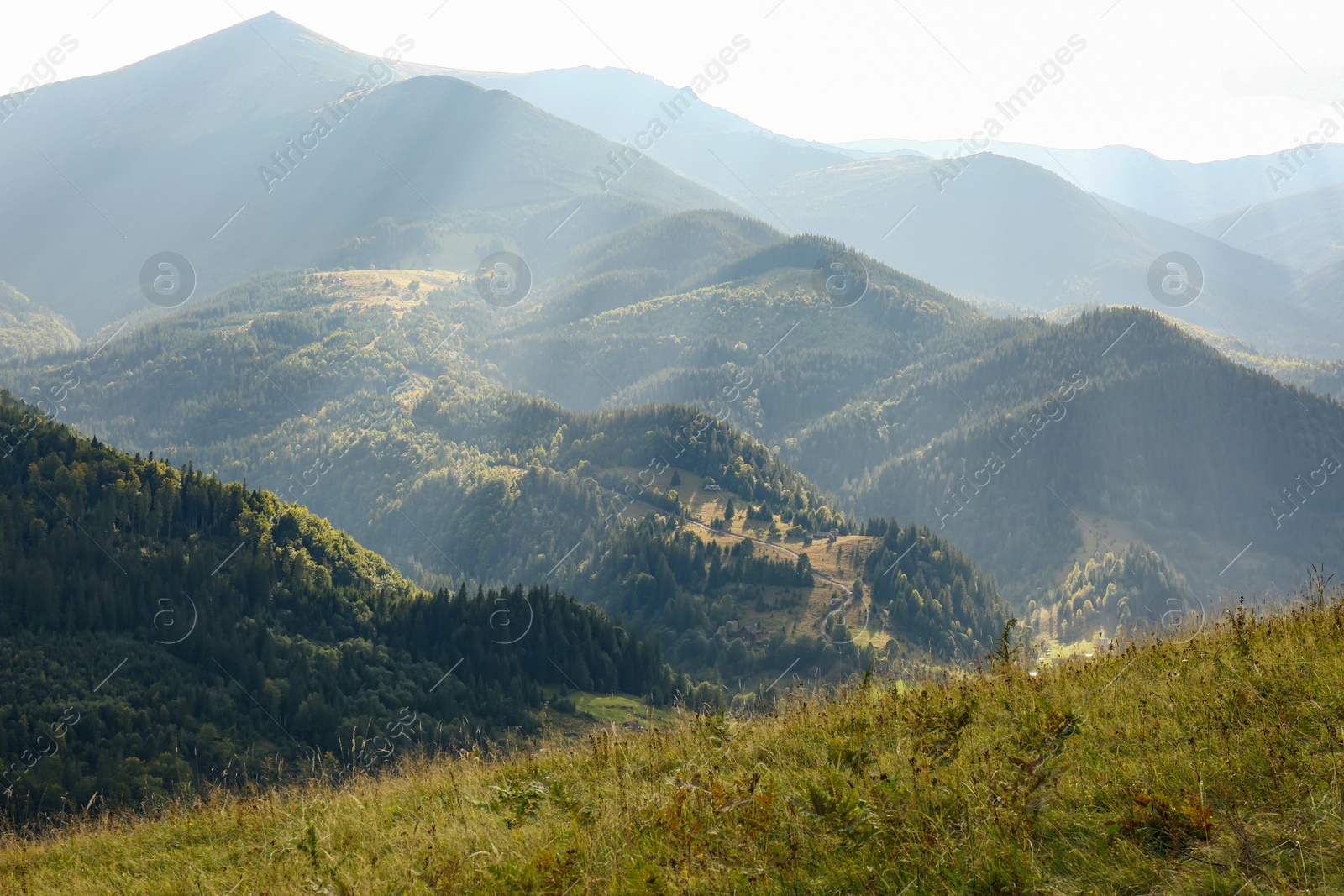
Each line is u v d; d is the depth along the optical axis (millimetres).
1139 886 4621
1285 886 4379
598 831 6633
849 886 5020
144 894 8805
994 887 4766
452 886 6289
